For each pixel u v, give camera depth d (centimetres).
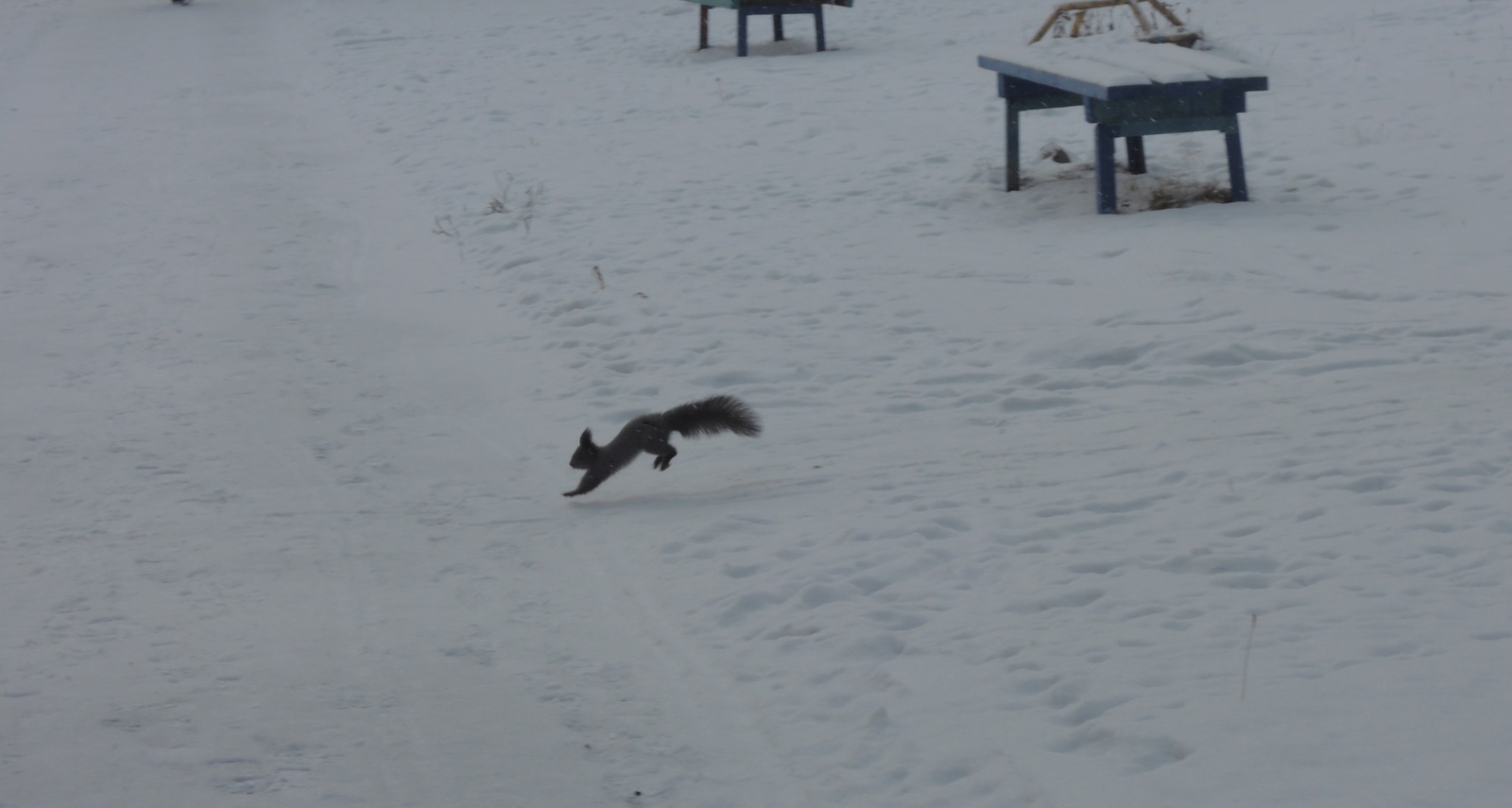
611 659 887
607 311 1827
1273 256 1844
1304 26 3419
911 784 691
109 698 836
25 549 1124
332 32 4534
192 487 1281
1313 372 1441
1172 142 2555
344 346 1778
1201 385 1438
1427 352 1472
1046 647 831
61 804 707
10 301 2027
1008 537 1043
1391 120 2520
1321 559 939
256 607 991
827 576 979
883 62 3509
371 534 1148
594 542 1108
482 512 1199
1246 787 634
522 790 720
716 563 1031
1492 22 3278
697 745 766
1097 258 1905
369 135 3150
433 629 941
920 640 863
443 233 2322
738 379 1554
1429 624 812
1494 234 1864
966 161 2533
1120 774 666
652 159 2712
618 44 4078
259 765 750
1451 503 1032
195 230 2422
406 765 749
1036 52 2325
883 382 1521
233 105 3562
